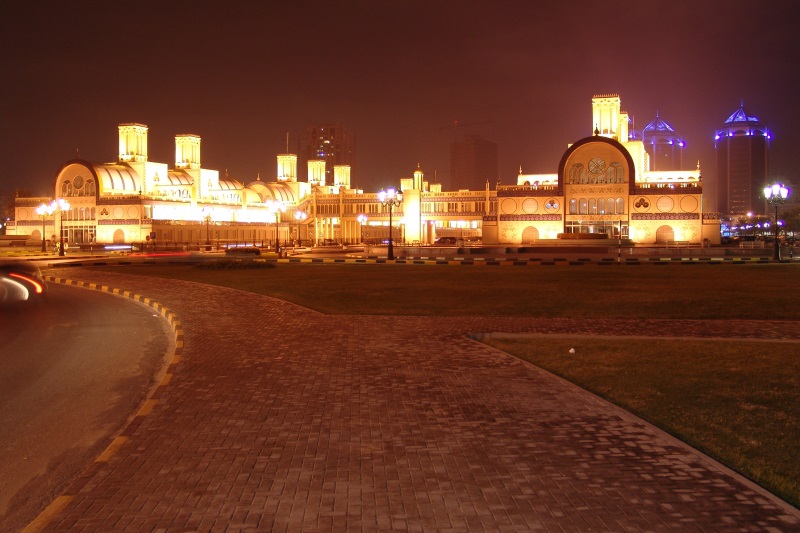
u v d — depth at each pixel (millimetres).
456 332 17516
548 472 7762
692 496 7051
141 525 6500
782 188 49812
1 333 19297
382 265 48062
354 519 6594
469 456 8320
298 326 18797
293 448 8672
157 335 18906
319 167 152625
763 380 11938
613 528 6367
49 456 9023
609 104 92688
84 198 98750
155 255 70125
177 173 117500
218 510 6812
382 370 13156
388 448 8641
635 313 21172
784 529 6316
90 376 13742
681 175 91125
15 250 78438
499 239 86625
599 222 83812
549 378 12312
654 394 11078
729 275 36281
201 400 11062
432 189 123438
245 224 111438
